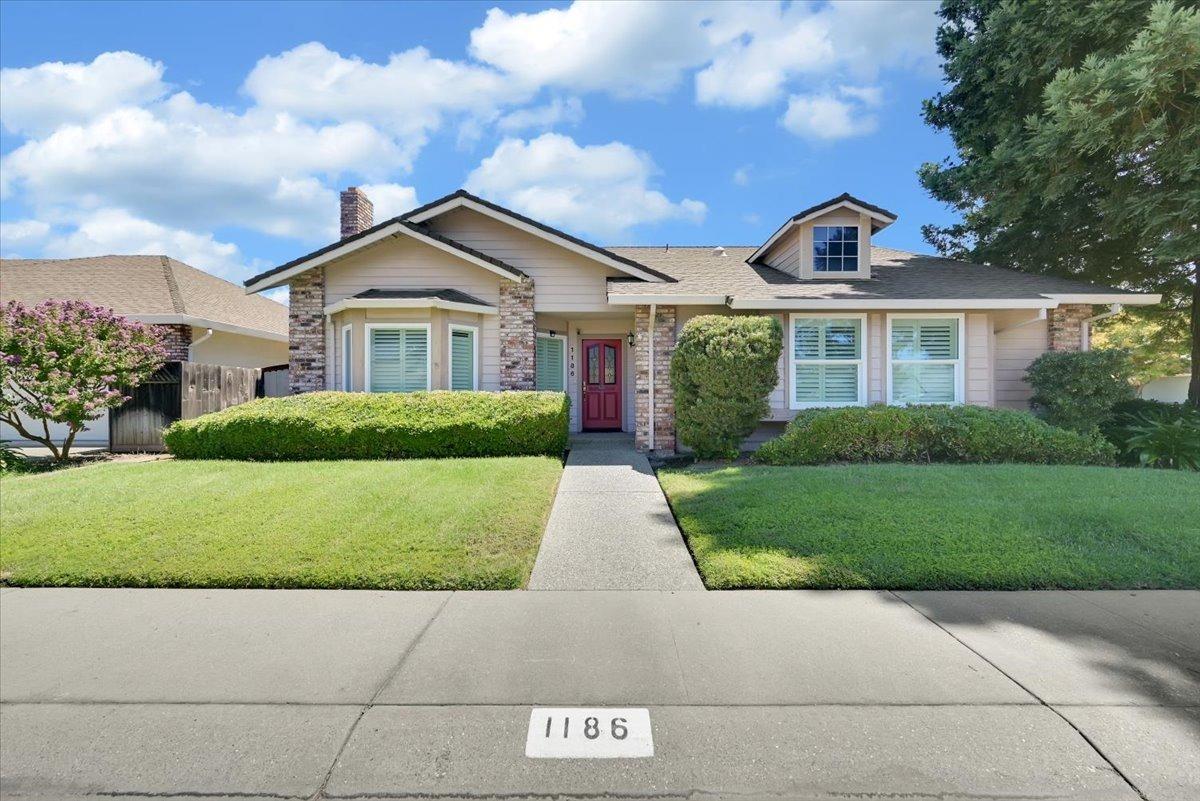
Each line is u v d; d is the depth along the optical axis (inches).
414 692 116.0
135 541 200.4
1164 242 405.1
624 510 259.4
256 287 455.2
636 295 413.1
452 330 442.0
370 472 301.6
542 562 196.4
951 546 193.8
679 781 91.0
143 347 418.0
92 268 644.7
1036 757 95.4
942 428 345.1
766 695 114.1
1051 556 185.5
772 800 86.7
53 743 100.7
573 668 125.2
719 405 360.5
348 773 93.0
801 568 179.8
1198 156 364.2
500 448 369.7
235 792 89.1
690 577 182.7
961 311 418.6
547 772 93.0
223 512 229.1
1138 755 95.7
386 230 442.3
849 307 401.7
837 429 345.4
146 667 126.6
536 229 453.7
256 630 145.0
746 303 399.2
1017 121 500.1
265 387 549.0
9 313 379.2
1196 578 171.9
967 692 114.7
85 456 425.4
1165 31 338.6
